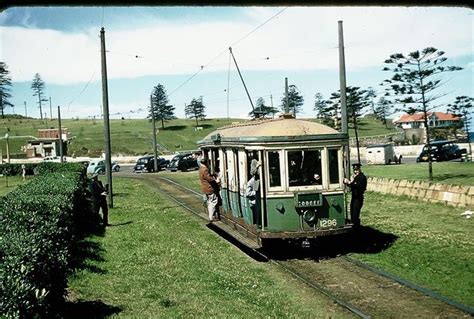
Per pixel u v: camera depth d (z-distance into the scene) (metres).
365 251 14.09
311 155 13.64
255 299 9.87
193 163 53.38
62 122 171.62
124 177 47.28
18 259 6.58
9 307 5.52
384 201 23.39
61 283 8.16
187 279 11.28
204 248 15.02
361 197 15.37
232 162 15.82
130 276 11.45
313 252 14.44
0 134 124.88
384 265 12.45
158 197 29.58
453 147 51.25
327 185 13.67
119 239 16.41
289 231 13.34
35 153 87.31
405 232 15.88
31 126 149.62
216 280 11.19
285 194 13.45
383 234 15.97
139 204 26.41
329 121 61.47
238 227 15.62
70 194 15.00
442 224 17.00
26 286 5.96
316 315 8.92
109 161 25.16
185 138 128.12
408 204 21.98
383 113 142.50
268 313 8.88
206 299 9.70
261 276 11.84
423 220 18.02
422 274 11.39
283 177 13.46
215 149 18.75
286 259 13.69
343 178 13.78
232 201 16.09
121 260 13.19
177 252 14.18
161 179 41.38
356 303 9.66
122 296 9.88
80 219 17.12
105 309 8.97
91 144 109.19
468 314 8.63
